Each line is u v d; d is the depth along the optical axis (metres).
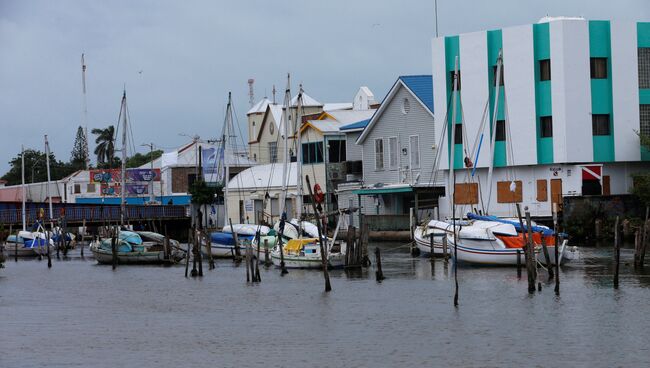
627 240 99.69
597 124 105.19
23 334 58.19
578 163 104.44
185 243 142.00
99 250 104.88
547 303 63.12
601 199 100.81
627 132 105.75
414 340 53.59
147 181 190.75
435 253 94.38
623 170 107.00
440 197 112.25
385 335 55.16
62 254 123.44
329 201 135.12
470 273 79.12
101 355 52.12
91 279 88.31
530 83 105.19
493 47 107.38
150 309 67.38
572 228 99.69
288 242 90.62
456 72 93.94
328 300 68.06
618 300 63.38
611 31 105.06
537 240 79.25
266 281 80.44
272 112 181.00
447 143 111.00
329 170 136.62
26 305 70.88
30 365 50.06
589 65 104.50
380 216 118.06
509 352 50.19
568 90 103.81
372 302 66.44
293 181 145.12
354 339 54.34
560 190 104.75
